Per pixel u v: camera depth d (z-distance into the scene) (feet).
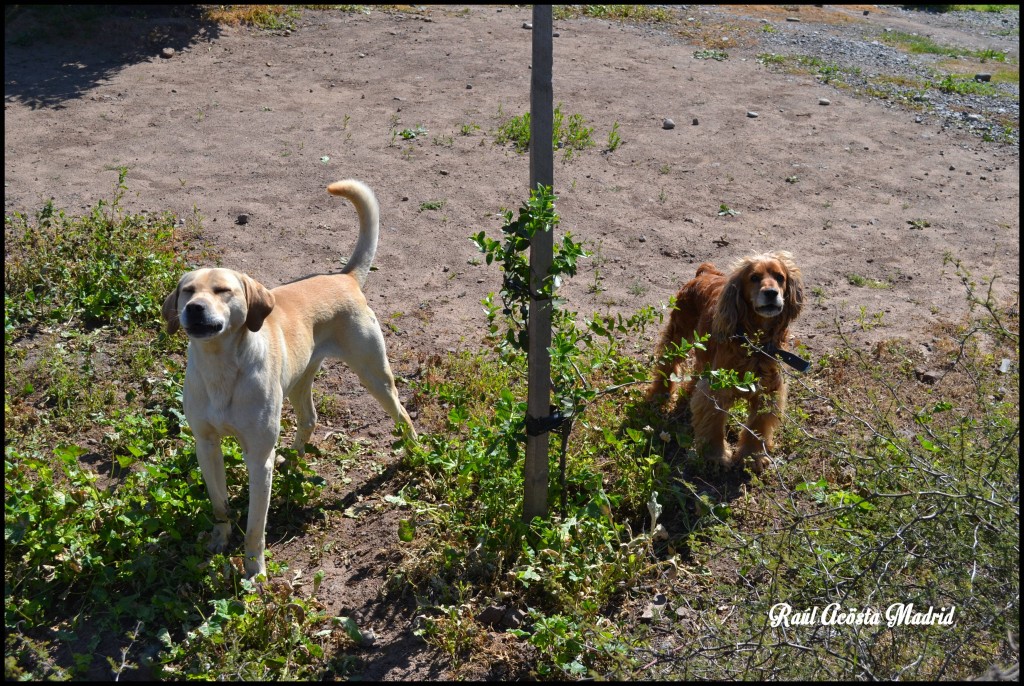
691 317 10.88
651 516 9.31
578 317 12.42
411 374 11.32
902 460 8.97
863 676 7.70
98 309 11.75
